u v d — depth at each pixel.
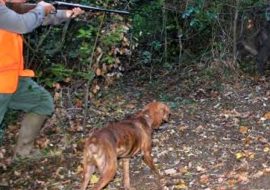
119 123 5.26
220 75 9.17
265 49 9.69
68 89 7.80
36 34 7.36
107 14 6.98
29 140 6.39
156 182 5.70
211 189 5.38
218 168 5.90
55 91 7.52
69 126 7.38
